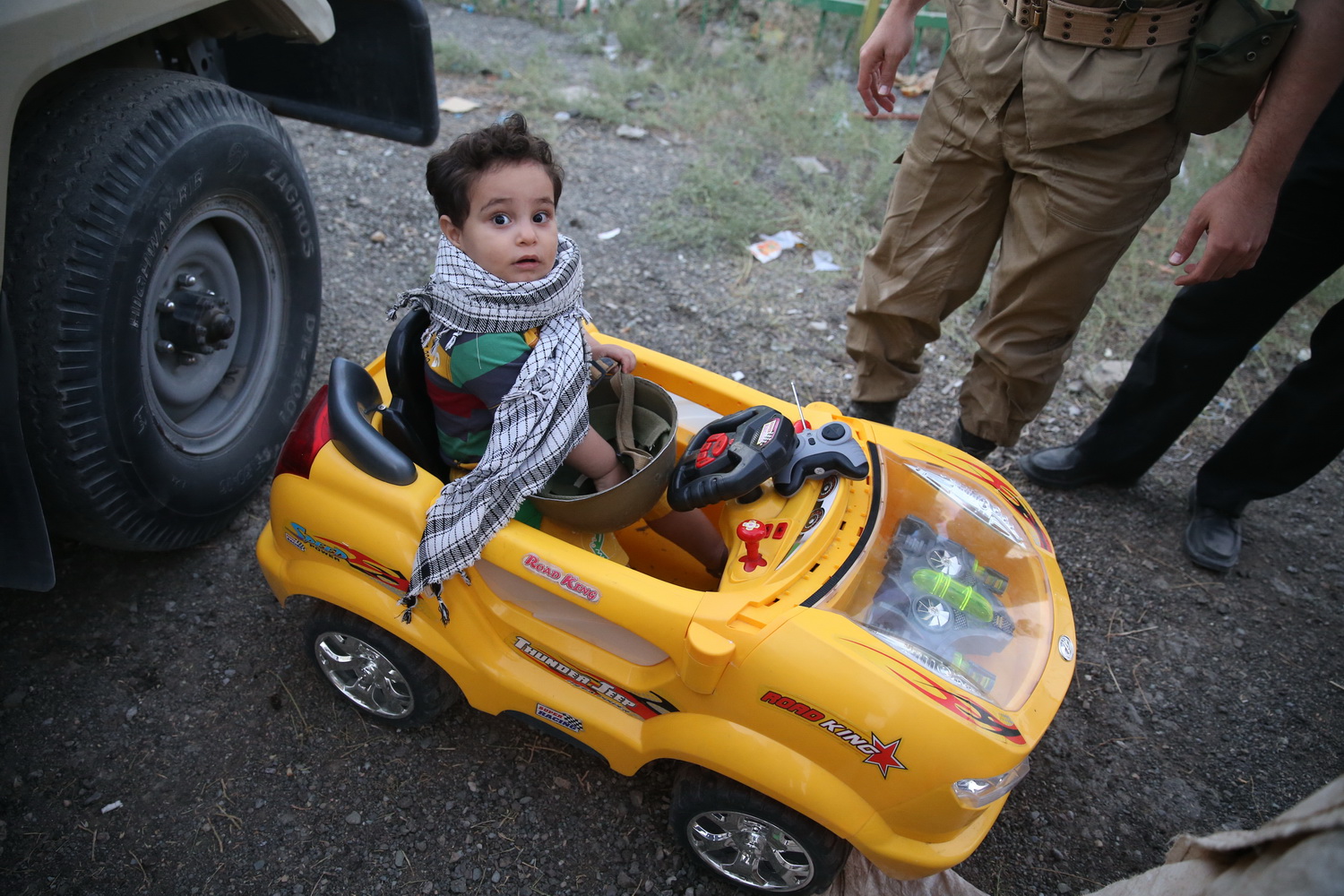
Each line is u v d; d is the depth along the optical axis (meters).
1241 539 3.46
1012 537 2.28
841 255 4.73
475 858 2.27
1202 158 5.62
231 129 2.44
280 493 2.24
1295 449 3.11
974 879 2.38
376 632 2.26
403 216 4.52
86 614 2.69
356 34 3.15
